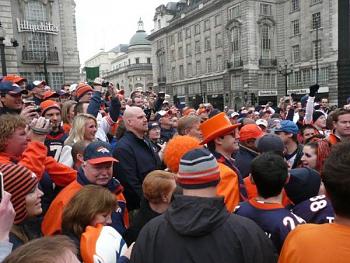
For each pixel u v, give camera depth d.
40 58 32.00
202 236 1.81
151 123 6.29
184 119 5.07
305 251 1.71
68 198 3.10
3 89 4.82
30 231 2.74
